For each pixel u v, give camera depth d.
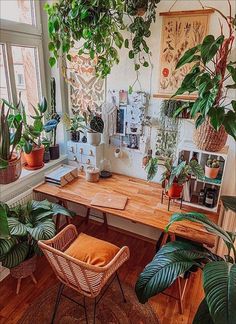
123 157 2.56
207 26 1.89
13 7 2.09
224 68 1.60
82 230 2.82
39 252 1.92
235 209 1.56
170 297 2.04
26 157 2.34
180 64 1.67
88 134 2.48
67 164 2.76
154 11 1.93
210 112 1.52
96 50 2.11
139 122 2.35
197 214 1.50
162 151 2.34
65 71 2.48
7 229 1.65
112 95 2.40
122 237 2.73
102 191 2.30
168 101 2.14
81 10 1.84
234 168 2.06
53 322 1.83
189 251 1.47
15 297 2.03
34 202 2.13
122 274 2.25
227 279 1.14
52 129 2.43
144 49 2.05
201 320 1.26
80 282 1.51
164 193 2.10
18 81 2.25
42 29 2.38
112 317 1.89
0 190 2.06
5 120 1.96
